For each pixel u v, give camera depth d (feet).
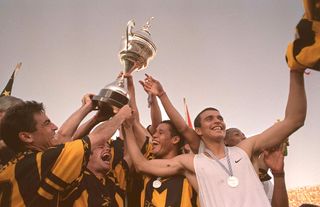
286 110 8.04
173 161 8.25
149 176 8.38
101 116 8.56
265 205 7.31
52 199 6.04
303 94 7.75
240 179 7.62
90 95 8.73
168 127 9.22
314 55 6.17
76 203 7.01
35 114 6.66
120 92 8.36
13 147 6.64
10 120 6.58
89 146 6.35
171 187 7.99
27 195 5.90
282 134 8.00
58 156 6.05
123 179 8.66
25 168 6.03
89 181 7.51
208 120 8.54
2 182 6.06
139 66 9.52
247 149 8.17
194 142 8.91
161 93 9.17
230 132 10.60
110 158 8.48
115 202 8.02
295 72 7.57
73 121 8.11
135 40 9.44
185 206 7.75
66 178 6.04
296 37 6.32
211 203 7.47
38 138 6.62
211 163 7.95
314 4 5.89
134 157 8.46
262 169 8.91
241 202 7.32
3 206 5.92
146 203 7.98
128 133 8.72
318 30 6.00
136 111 9.23
